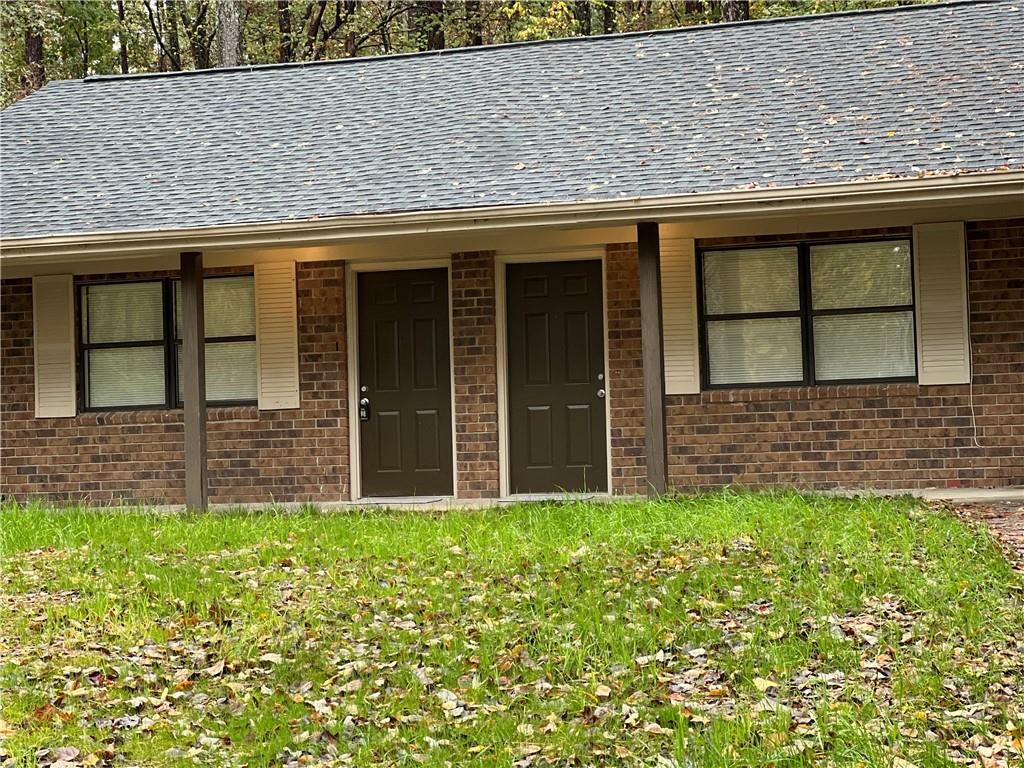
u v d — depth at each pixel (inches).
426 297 470.9
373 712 202.4
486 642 233.3
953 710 186.1
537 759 178.4
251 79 553.9
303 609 264.5
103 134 516.7
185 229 418.0
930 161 383.9
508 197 407.5
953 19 495.5
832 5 940.0
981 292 426.3
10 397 495.5
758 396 442.0
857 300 439.8
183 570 305.9
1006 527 333.7
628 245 449.4
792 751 169.5
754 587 260.7
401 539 341.1
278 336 475.2
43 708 205.6
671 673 213.9
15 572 314.0
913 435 430.6
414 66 543.5
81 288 497.0
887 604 243.9
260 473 476.7
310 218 412.5
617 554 305.6
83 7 1015.0
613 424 450.3
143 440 486.9
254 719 200.4
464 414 459.8
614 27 1064.8
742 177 395.5
